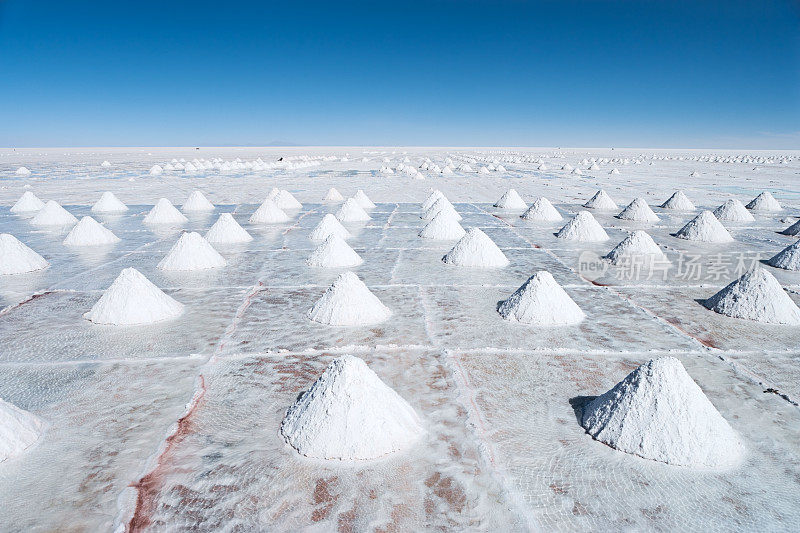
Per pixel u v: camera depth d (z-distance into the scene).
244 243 8.25
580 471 2.45
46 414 2.96
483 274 6.20
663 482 2.38
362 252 7.53
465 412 2.98
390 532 2.05
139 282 4.63
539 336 4.16
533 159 42.69
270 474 2.42
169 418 2.92
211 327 4.37
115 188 17.89
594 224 8.55
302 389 3.26
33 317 4.64
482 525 2.09
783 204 13.84
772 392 3.23
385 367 3.57
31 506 2.20
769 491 2.32
